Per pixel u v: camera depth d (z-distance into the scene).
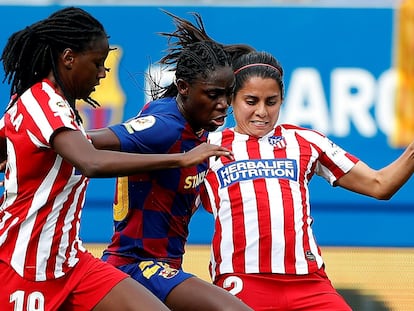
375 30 26.44
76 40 13.15
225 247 15.38
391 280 23.14
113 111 26.22
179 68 14.20
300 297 15.12
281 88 15.90
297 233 15.34
